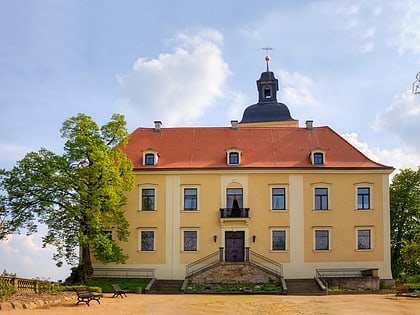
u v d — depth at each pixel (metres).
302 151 54.56
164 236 51.88
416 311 30.81
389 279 50.53
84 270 47.09
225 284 47.28
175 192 52.47
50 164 45.12
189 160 53.88
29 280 34.41
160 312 30.48
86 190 45.03
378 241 51.50
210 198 52.31
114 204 45.94
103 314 29.06
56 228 44.94
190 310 31.55
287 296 41.19
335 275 50.94
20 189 45.00
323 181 52.31
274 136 56.59
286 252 51.34
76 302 34.09
